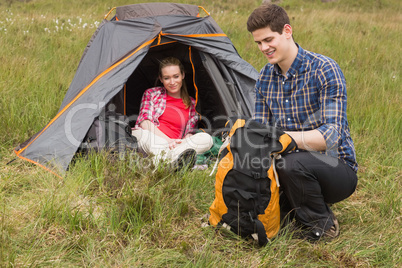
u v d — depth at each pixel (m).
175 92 4.21
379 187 3.38
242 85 4.26
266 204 2.50
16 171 3.54
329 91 2.54
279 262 2.46
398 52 7.96
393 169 3.73
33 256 2.40
